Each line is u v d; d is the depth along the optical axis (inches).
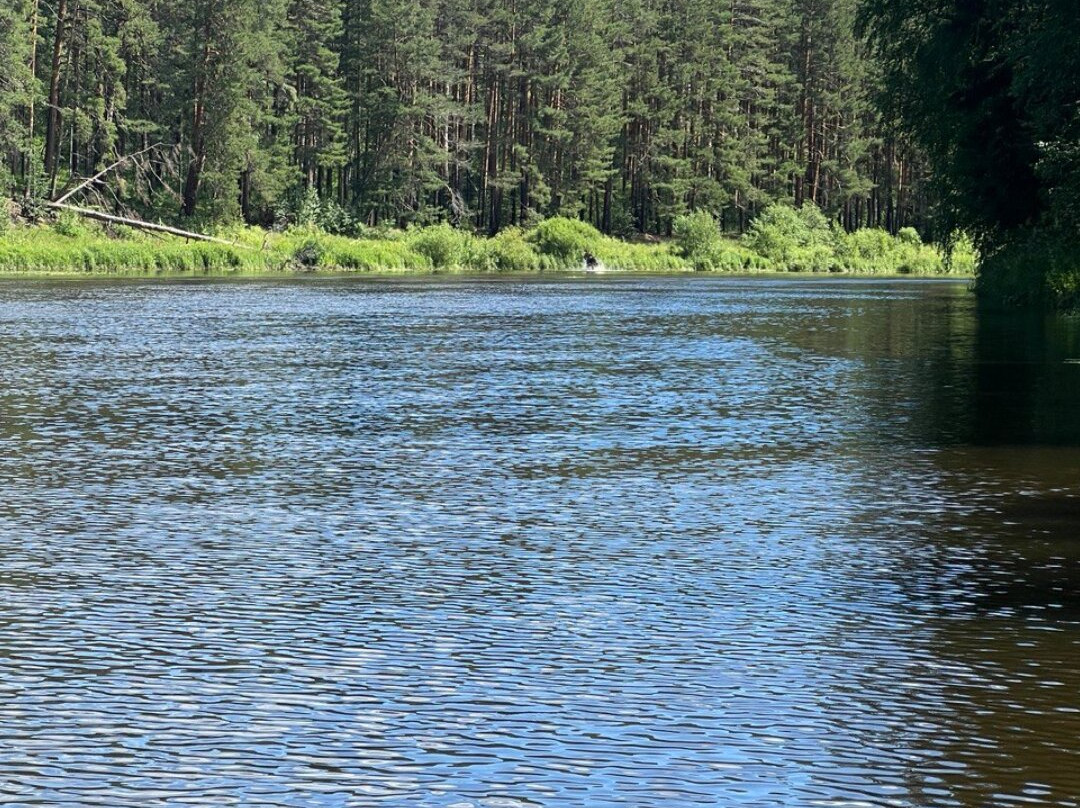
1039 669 344.2
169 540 488.4
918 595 415.5
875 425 783.7
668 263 4402.1
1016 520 525.7
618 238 5049.2
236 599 409.4
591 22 4869.6
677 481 610.9
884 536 498.0
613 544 485.1
